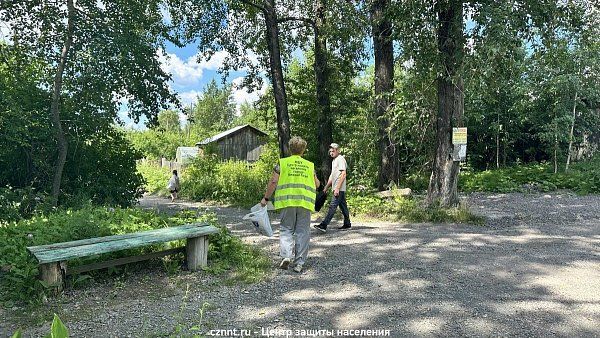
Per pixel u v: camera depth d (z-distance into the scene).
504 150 20.80
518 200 11.91
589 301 4.11
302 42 16.69
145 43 10.27
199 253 5.31
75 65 9.80
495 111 19.34
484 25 8.05
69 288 4.61
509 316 3.78
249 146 37.84
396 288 4.59
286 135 12.99
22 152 10.01
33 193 9.77
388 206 10.05
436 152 9.62
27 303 4.21
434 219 8.92
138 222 6.45
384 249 6.39
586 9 9.35
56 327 1.52
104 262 4.79
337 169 7.92
